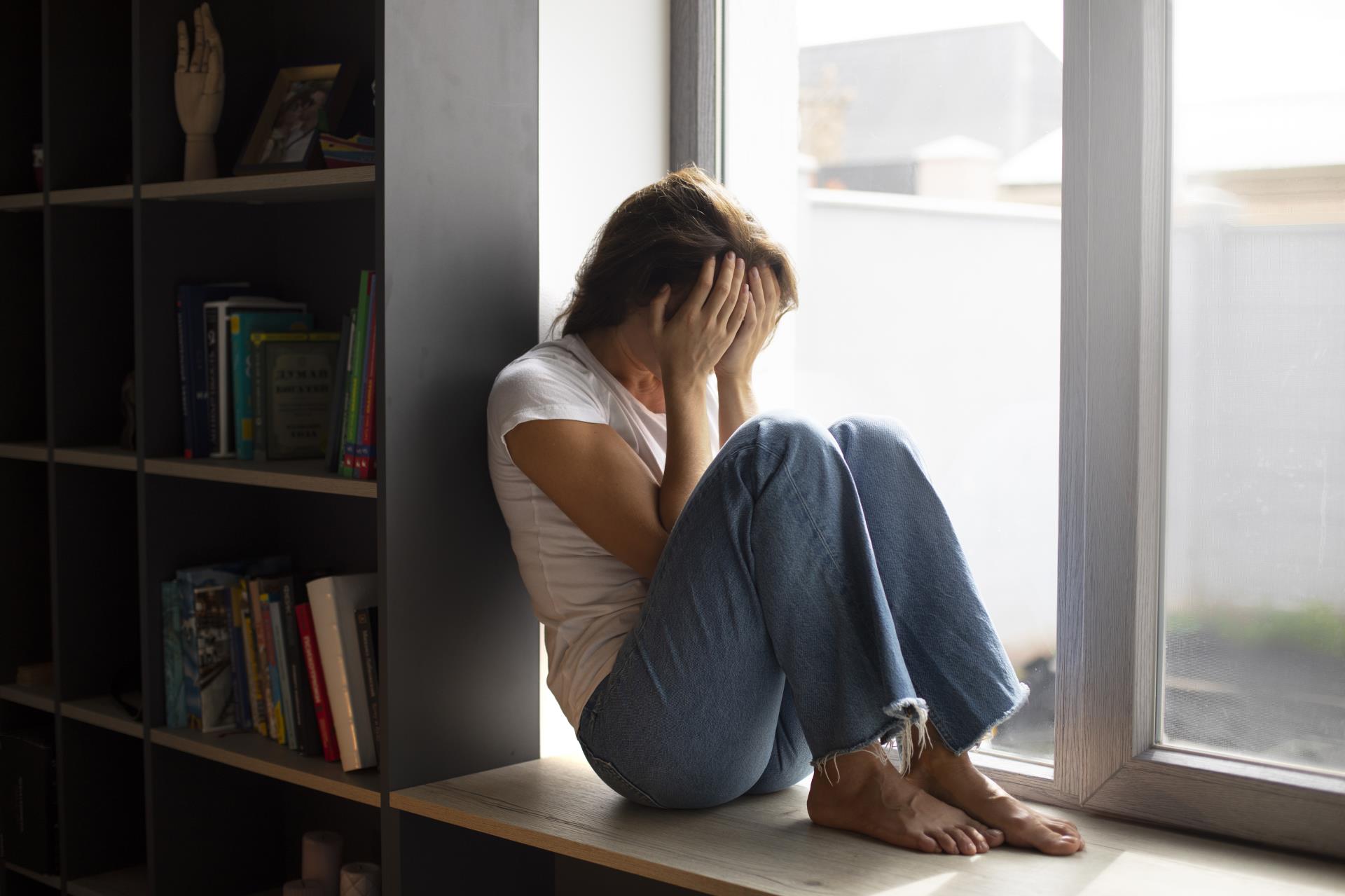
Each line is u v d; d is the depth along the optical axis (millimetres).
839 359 2086
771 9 2109
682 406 1624
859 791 1493
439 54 1724
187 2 2027
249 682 1985
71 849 2186
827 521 1434
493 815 1590
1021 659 1810
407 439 1700
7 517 2385
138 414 1989
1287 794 1497
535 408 1606
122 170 2250
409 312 1697
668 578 1489
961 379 1896
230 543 2137
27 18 2377
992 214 1837
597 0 1970
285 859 2223
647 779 1538
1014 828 1472
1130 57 1580
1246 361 1564
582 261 1932
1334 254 1498
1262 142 1541
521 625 1885
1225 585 1590
